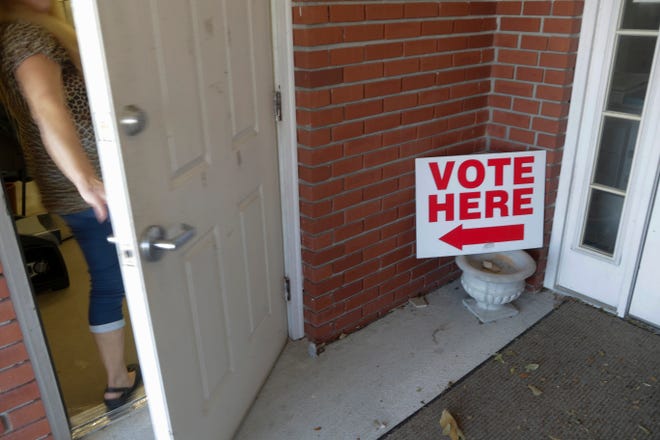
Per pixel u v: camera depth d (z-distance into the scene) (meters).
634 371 1.91
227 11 1.37
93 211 1.59
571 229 2.31
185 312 1.28
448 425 1.66
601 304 2.30
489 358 2.00
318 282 1.96
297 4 1.58
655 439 1.62
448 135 2.21
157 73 1.07
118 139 0.96
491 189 2.17
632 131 2.03
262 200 1.74
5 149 2.49
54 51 1.40
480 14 2.11
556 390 1.83
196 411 1.37
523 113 2.23
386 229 2.13
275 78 1.71
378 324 2.23
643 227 2.06
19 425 1.47
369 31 1.75
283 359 2.02
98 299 1.70
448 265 2.53
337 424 1.70
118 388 1.81
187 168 1.24
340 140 1.82
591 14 1.96
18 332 1.39
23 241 2.36
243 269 1.63
